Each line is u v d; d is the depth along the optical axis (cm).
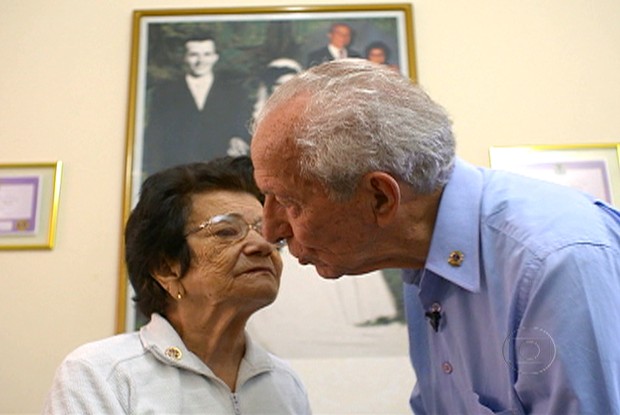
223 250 107
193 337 110
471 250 85
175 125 187
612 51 197
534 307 73
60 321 173
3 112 190
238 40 194
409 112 81
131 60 192
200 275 107
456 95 192
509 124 190
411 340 108
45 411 96
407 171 80
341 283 175
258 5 200
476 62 195
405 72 191
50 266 177
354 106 79
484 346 86
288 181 82
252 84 191
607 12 200
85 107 191
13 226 179
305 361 170
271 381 115
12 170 184
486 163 187
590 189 183
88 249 179
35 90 192
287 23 196
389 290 174
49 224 180
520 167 185
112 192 183
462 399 94
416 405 113
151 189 114
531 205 82
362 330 172
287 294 174
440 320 95
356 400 168
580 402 67
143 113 188
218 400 105
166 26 195
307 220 83
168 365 104
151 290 113
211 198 111
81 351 104
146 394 99
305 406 121
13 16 200
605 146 186
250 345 115
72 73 194
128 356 103
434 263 86
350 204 81
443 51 196
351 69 84
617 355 68
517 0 201
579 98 193
